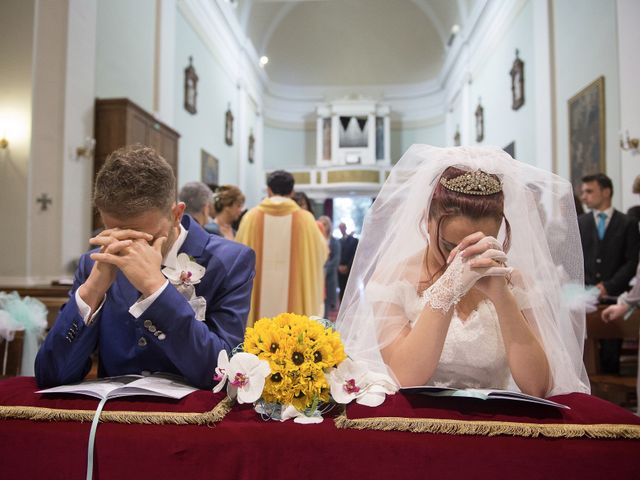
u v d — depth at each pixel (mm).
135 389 1124
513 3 9633
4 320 2271
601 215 4137
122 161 1183
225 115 12539
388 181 1424
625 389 2820
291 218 3949
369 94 18844
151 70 7875
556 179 1392
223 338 1357
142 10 7566
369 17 16828
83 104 5695
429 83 18297
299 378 1049
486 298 1376
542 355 1229
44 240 5297
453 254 1236
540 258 1349
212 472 983
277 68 18172
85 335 1225
